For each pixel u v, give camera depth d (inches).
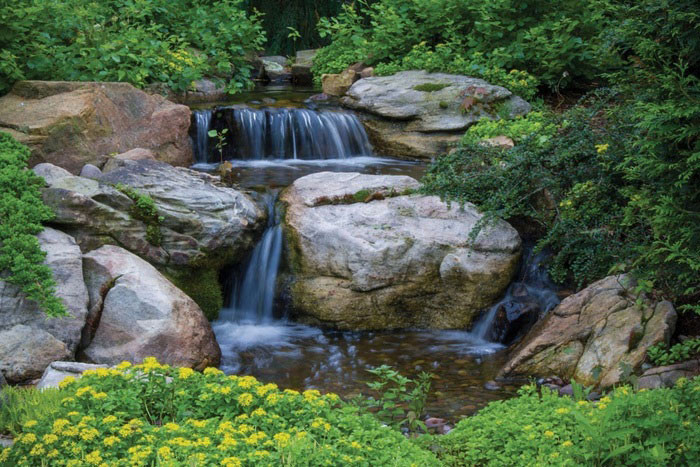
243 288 349.7
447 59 521.3
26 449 168.6
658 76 223.1
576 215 333.4
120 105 402.9
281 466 162.9
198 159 450.3
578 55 492.4
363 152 478.3
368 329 333.1
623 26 249.1
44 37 445.4
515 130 422.0
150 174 333.4
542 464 175.0
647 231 315.3
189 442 167.2
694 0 214.8
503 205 357.4
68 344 265.1
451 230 342.0
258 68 643.5
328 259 335.6
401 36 562.3
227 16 608.1
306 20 740.7
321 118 467.2
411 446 187.0
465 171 375.6
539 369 277.9
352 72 537.6
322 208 348.8
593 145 352.8
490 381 279.0
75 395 184.1
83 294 277.4
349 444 174.1
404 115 470.9
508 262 336.5
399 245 330.6
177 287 312.2
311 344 318.3
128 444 170.6
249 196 359.3
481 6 519.8
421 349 313.3
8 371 250.2
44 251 279.9
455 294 334.0
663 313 271.3
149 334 275.0
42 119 367.6
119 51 469.4
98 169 345.1
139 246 312.3
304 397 198.4
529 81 495.8
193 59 522.9
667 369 251.0
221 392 187.8
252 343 318.7
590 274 314.5
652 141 225.3
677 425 179.6
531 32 494.0
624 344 267.1
